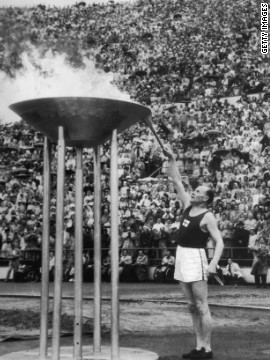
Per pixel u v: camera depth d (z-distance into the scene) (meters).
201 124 17.47
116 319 5.14
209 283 15.28
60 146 5.14
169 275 16.02
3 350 6.01
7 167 19.34
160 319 8.65
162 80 18.48
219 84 17.58
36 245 17.98
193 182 17.02
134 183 17.59
